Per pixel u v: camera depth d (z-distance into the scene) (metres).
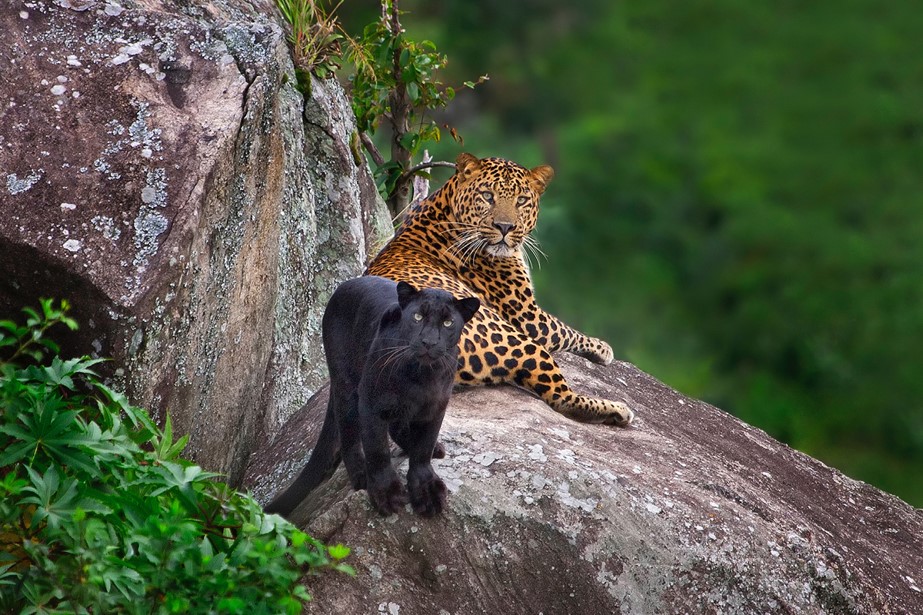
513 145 41.88
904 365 35.88
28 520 8.30
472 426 9.50
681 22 47.66
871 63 45.69
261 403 11.48
